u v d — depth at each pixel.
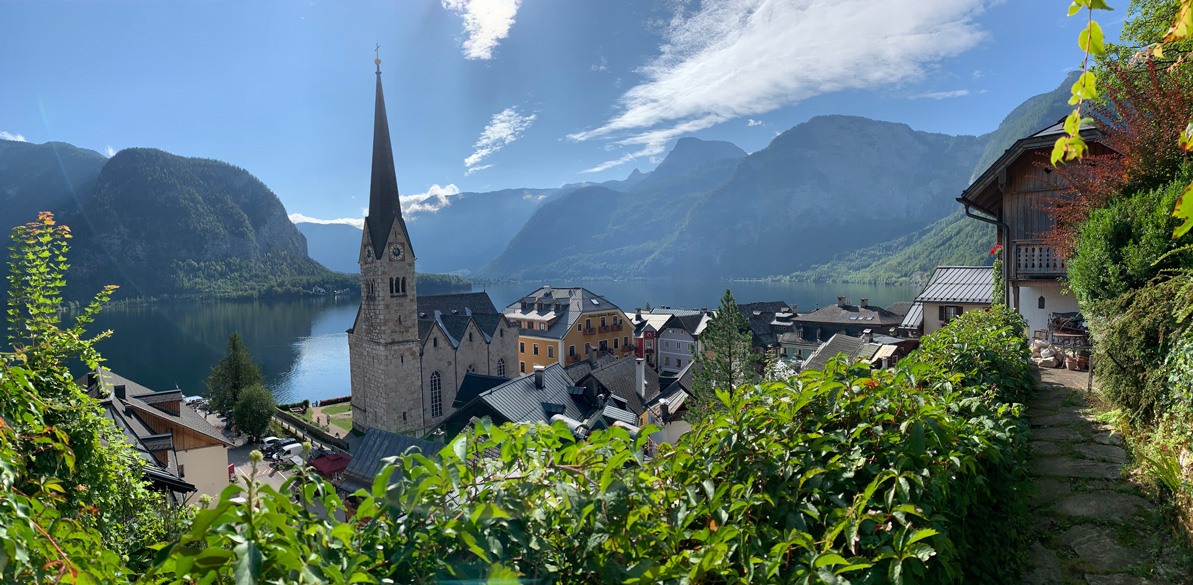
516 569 2.82
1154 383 7.07
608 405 32.44
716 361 30.52
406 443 26.34
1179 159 10.31
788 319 84.38
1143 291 8.06
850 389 5.11
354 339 53.69
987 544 5.43
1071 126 3.33
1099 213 11.13
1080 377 12.90
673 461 4.27
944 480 4.33
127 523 10.09
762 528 3.88
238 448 49.31
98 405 8.91
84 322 8.83
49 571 3.26
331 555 2.60
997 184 20.47
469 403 31.52
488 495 2.92
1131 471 6.90
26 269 8.34
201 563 2.25
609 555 3.23
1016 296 19.39
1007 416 7.48
